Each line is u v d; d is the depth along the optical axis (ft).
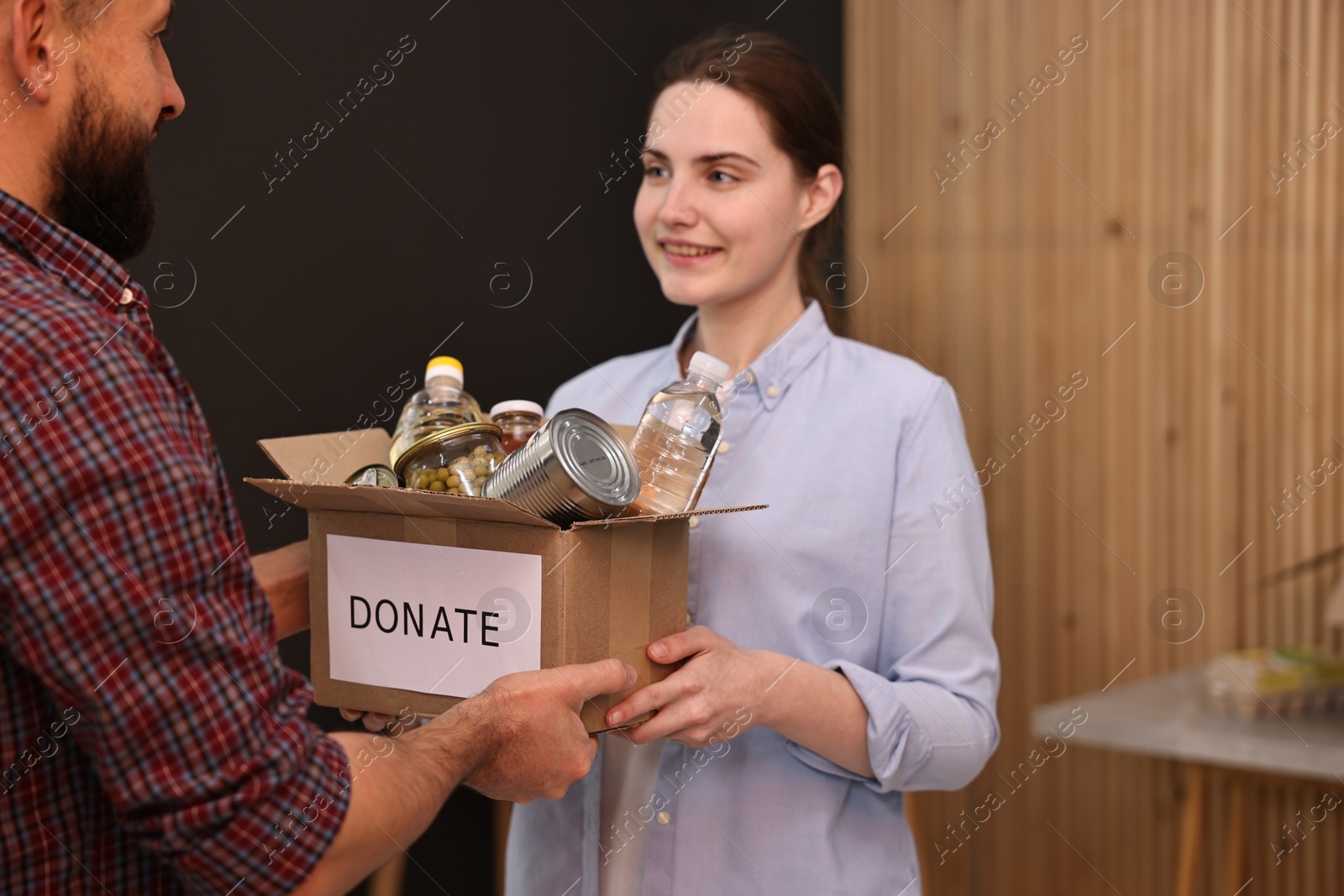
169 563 2.26
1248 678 7.45
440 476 3.41
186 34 6.47
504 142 7.96
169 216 6.46
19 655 2.23
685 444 3.53
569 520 3.14
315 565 3.51
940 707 3.85
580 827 4.15
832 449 4.06
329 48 7.10
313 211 7.06
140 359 2.41
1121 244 8.52
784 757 3.99
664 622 3.47
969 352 9.10
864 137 9.41
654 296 8.98
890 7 9.27
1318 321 8.16
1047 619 8.92
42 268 2.60
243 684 2.35
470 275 7.82
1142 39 8.36
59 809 2.43
